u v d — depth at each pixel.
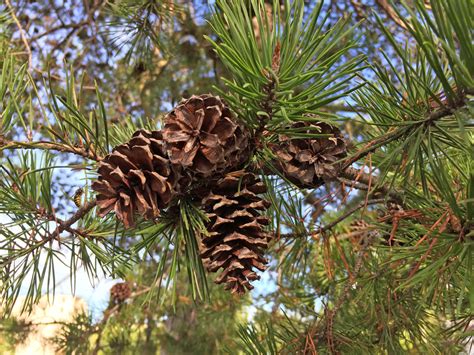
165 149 0.19
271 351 0.30
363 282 0.30
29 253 0.26
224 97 0.19
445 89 0.16
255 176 0.22
